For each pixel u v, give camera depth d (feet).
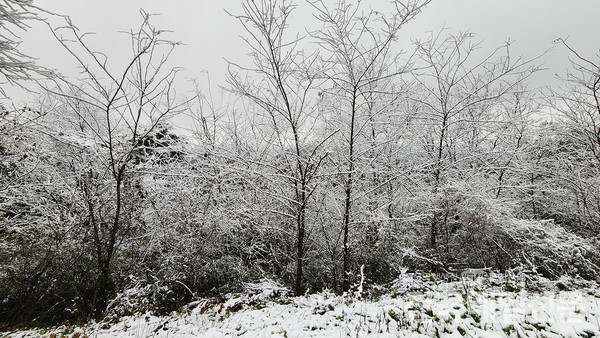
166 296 22.03
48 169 25.68
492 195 25.55
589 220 28.43
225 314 19.04
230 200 27.50
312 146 25.86
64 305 20.59
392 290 20.83
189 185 27.63
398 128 26.63
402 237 25.76
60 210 25.29
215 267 25.68
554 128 29.43
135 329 17.84
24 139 21.18
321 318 16.33
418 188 26.91
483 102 28.71
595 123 27.66
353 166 24.25
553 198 30.22
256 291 22.34
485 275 22.22
